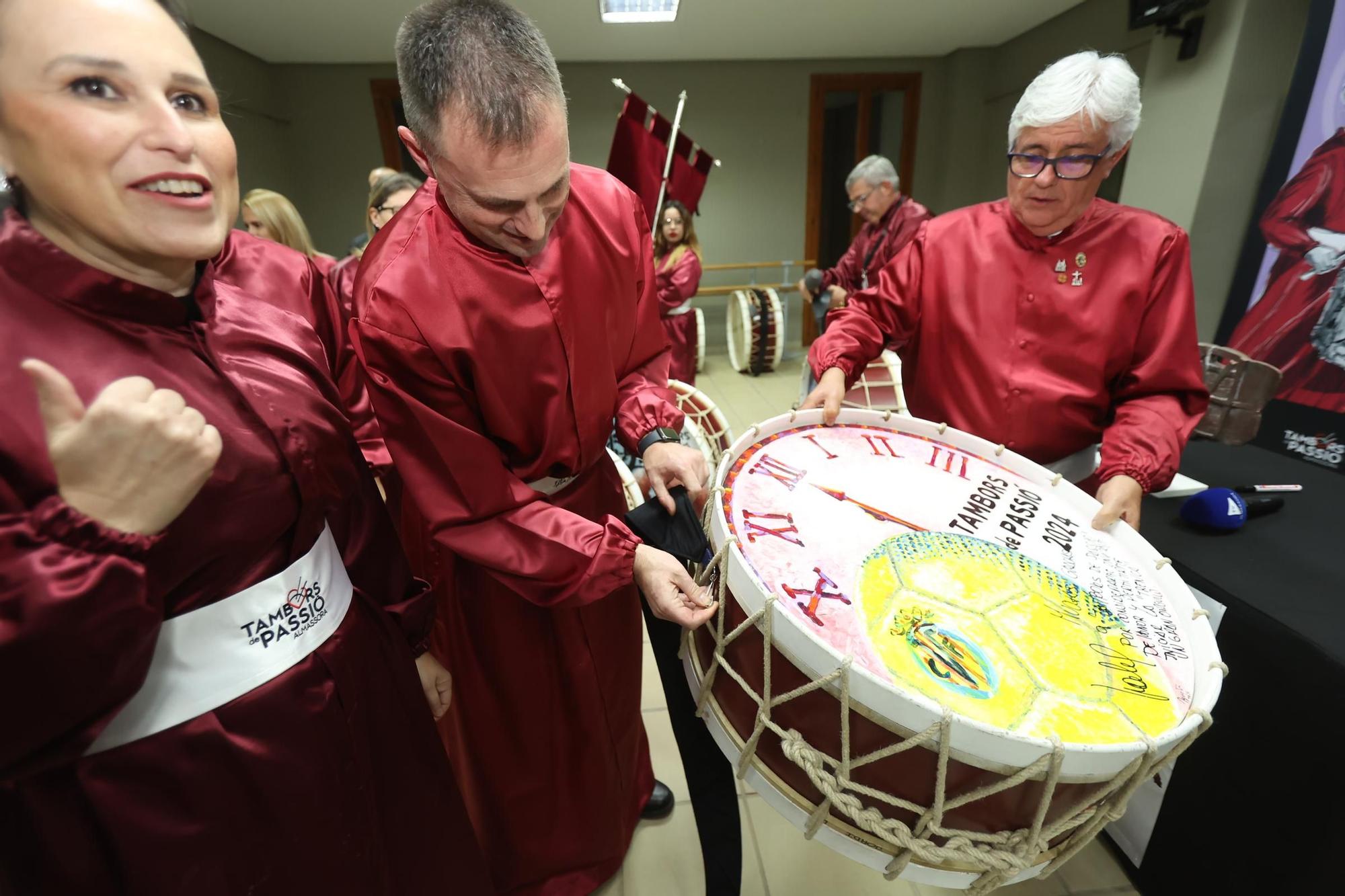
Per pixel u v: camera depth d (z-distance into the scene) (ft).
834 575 2.25
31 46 1.28
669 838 4.41
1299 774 2.92
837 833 2.12
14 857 1.66
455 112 1.88
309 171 16.66
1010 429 3.88
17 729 1.36
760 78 16.74
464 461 2.51
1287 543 3.58
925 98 17.03
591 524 2.61
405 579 2.61
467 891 2.97
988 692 1.93
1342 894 2.80
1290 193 6.56
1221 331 7.30
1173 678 2.09
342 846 2.12
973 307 3.87
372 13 11.87
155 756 1.69
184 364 1.68
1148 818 3.85
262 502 1.76
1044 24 13.75
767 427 3.07
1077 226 3.62
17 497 1.39
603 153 17.03
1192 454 4.79
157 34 1.40
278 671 1.88
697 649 2.62
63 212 1.44
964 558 2.47
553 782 3.58
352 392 3.03
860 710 1.85
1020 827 1.94
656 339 3.36
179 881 1.78
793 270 18.70
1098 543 2.72
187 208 1.49
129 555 1.39
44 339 1.48
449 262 2.43
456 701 3.33
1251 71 8.25
